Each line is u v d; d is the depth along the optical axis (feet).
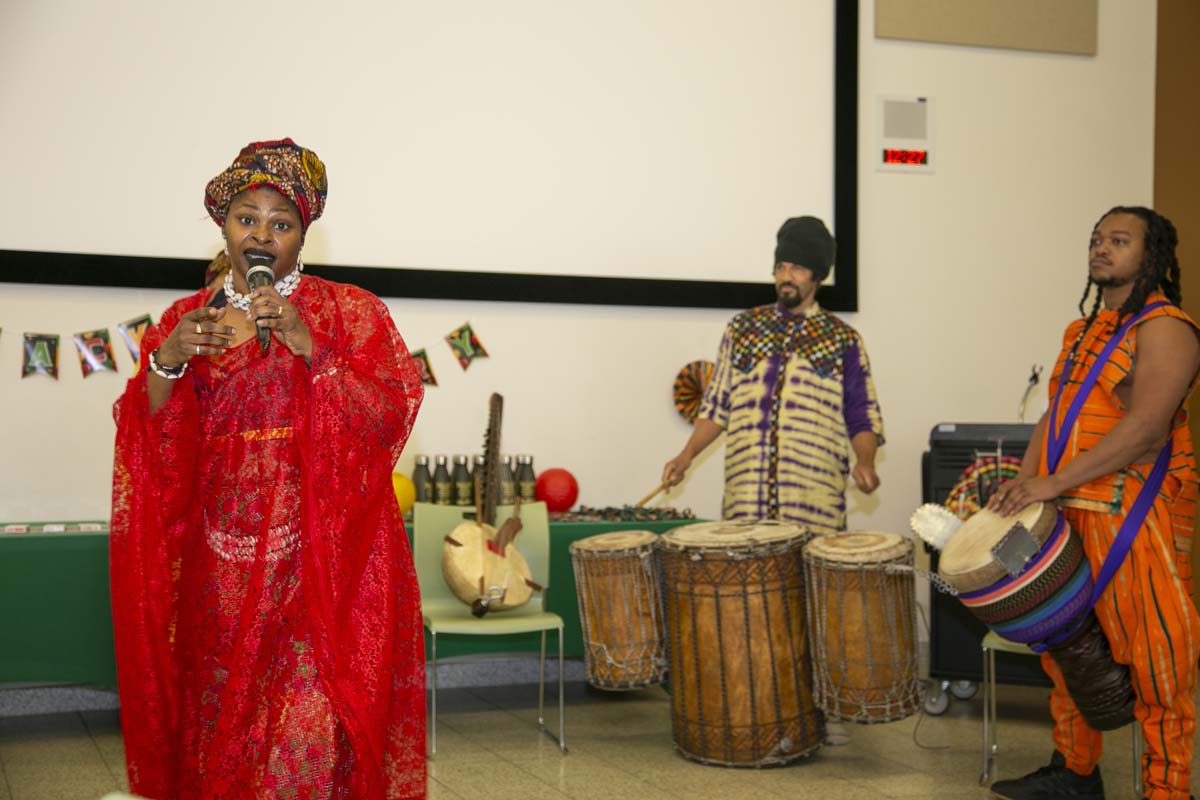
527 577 14.03
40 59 15.35
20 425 15.25
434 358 16.97
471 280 16.97
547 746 13.74
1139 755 11.52
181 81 15.92
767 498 13.60
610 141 17.88
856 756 13.12
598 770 12.60
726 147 18.44
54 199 15.39
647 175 18.06
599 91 17.83
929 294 19.65
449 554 13.67
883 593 12.10
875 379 19.34
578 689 17.33
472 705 16.15
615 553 13.08
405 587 7.38
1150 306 9.96
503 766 12.80
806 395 13.65
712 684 12.60
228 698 6.79
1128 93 20.66
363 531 7.09
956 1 19.70
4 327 15.19
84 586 13.70
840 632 12.16
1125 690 9.95
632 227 17.97
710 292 18.12
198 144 15.98
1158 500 9.89
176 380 6.95
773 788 11.84
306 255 16.46
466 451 17.07
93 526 14.49
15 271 15.07
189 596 7.07
